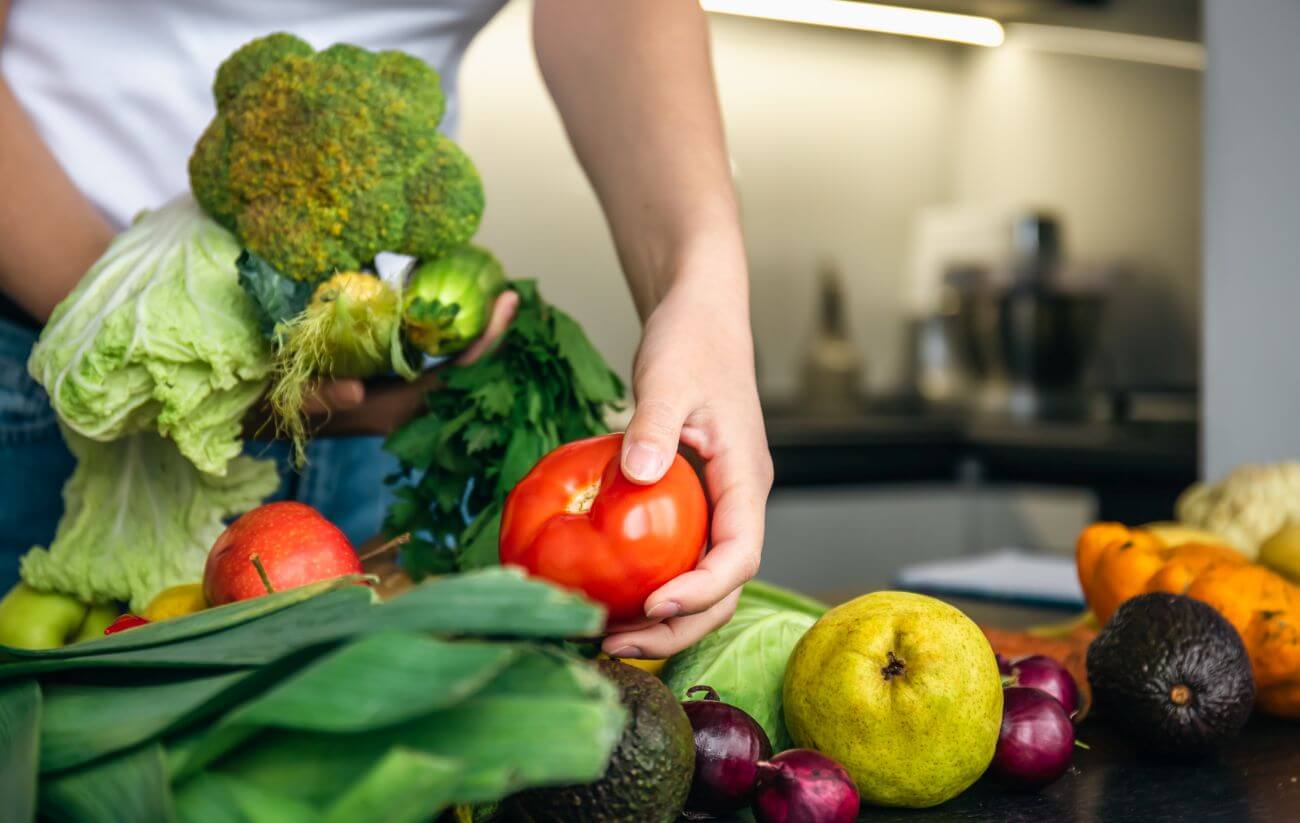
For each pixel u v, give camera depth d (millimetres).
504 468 830
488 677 396
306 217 793
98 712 482
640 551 606
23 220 870
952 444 3164
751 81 3590
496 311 854
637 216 940
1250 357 1595
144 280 791
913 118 3848
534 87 3303
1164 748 708
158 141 1143
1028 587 1344
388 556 881
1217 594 823
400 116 799
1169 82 3295
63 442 1087
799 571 2967
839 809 568
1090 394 3459
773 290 3682
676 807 547
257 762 439
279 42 829
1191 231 3281
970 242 3660
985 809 636
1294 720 824
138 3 1101
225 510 895
